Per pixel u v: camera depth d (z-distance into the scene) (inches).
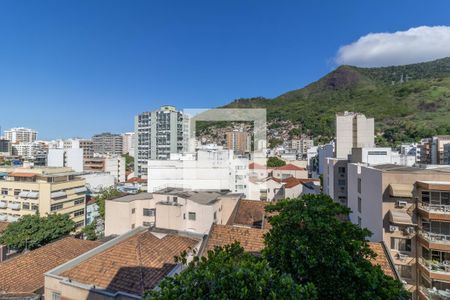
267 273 290.2
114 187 2829.7
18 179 2114.9
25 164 2600.9
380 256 753.6
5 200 2096.5
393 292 369.7
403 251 876.6
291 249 424.2
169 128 3725.4
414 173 879.1
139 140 4013.3
